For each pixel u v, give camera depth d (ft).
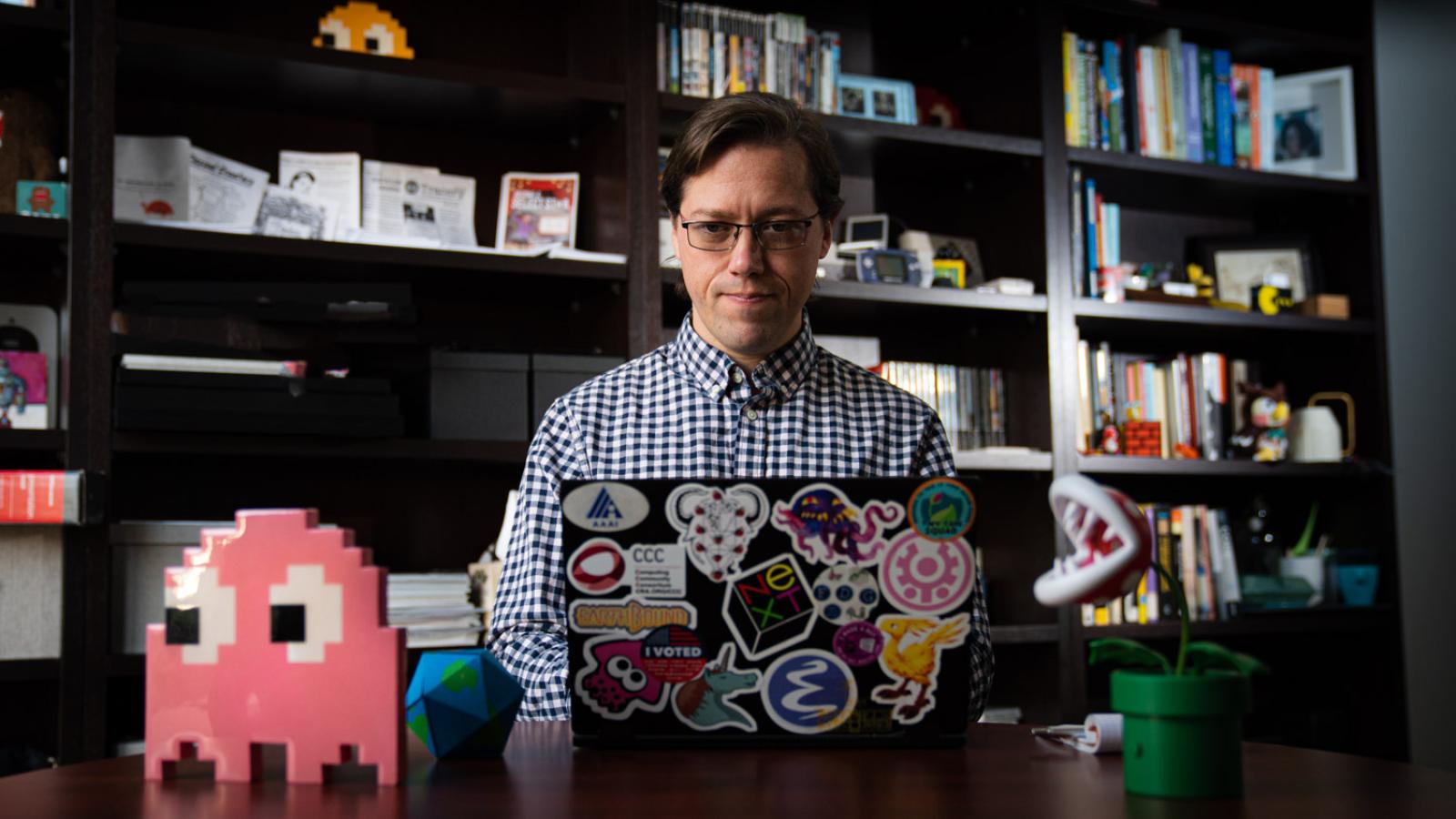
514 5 9.32
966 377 9.59
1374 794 2.63
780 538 3.17
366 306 7.44
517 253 8.04
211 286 7.27
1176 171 9.95
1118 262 10.05
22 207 7.02
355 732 2.74
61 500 6.77
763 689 3.18
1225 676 2.60
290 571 2.80
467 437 7.86
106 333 7.03
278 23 8.62
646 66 8.43
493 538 8.92
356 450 7.51
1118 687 2.66
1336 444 10.52
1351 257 10.93
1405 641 11.00
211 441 7.22
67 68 7.45
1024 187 9.66
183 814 2.44
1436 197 11.53
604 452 4.99
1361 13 10.94
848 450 5.03
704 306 4.73
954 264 9.48
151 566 7.16
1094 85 9.86
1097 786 2.69
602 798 2.57
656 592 3.17
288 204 8.27
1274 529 11.40
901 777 2.80
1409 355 11.30
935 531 3.16
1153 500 10.85
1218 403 10.31
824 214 4.77
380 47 8.64
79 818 2.41
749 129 4.51
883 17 10.22
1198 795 2.55
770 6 9.93
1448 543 11.25
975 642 4.26
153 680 2.86
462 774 2.88
